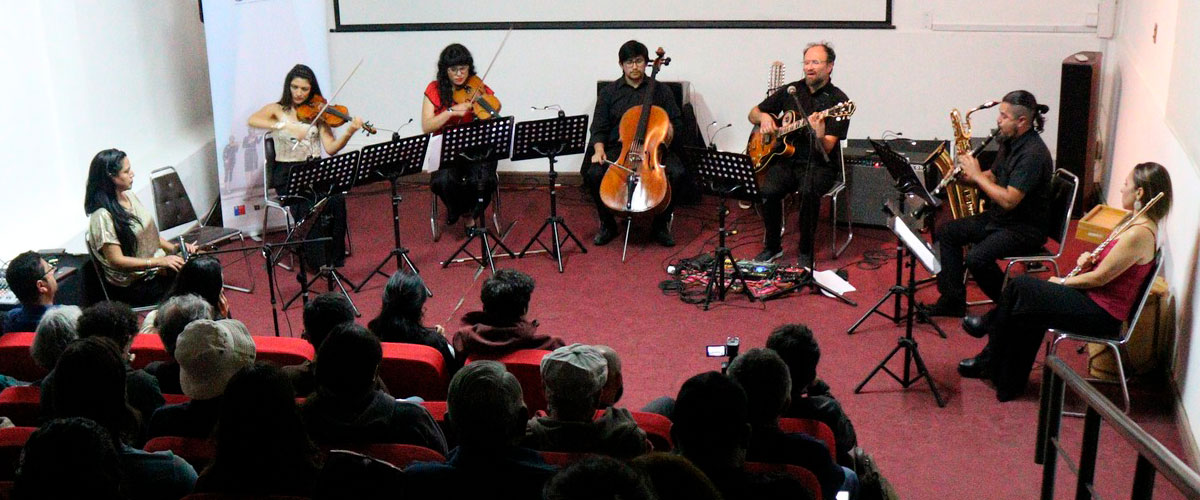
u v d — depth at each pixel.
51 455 2.03
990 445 4.08
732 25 7.25
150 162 6.68
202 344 2.73
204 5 6.41
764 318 5.35
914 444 4.10
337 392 2.63
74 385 2.49
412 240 6.64
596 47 7.50
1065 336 4.27
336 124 6.45
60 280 4.90
